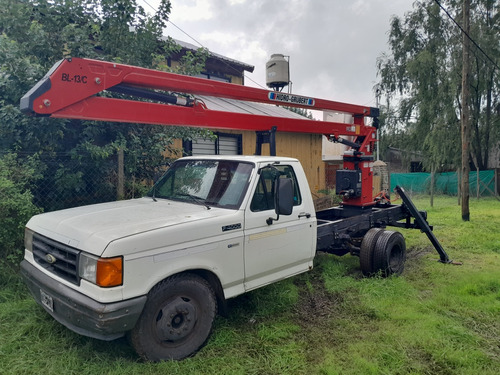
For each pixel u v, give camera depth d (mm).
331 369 3283
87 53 5984
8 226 4832
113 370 3199
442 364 3482
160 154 7125
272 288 5059
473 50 18422
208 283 3650
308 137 13766
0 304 4387
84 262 3066
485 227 10328
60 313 3260
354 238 6285
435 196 21188
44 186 5836
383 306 4688
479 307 4723
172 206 4105
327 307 4773
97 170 6207
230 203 3986
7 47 5254
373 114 6891
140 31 6957
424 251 7695
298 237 4566
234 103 9898
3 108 5078
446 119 18734
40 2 5781
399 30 21422
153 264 3164
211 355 3527
